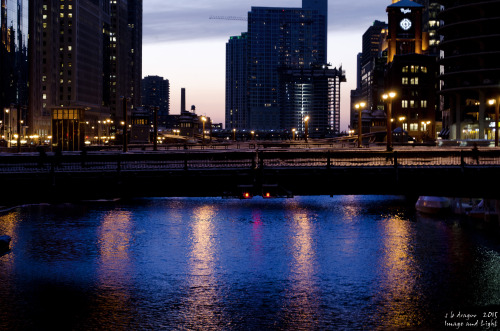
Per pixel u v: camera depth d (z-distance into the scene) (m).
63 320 34.38
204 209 76.94
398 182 37.19
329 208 78.38
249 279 42.53
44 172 34.72
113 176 35.41
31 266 45.41
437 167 37.78
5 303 36.97
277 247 52.38
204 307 36.66
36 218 67.56
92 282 41.44
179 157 44.34
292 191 36.66
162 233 58.72
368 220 67.50
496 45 131.75
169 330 33.16
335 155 47.28
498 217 64.31
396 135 159.12
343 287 40.66
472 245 52.88
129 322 34.09
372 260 47.72
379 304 37.22
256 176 36.22
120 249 51.38
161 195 35.97
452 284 41.06
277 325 33.97
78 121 117.75
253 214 72.38
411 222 65.88
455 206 72.31
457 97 142.12
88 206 78.62
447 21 139.25
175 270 44.75
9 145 158.50
